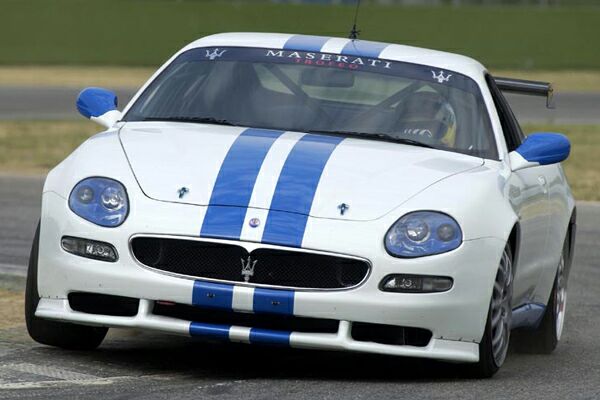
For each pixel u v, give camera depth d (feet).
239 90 72.84
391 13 585.63
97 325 60.95
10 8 542.16
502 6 615.98
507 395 58.65
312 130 69.46
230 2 577.02
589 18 597.93
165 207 59.88
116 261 59.62
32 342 68.44
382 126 69.97
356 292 58.13
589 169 199.72
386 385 59.41
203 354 68.13
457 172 64.80
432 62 75.77
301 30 556.51
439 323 59.41
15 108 303.68
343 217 59.26
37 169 186.39
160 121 71.51
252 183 60.90
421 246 58.95
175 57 77.66
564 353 79.20
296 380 59.72
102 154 64.64
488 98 74.08
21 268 101.19
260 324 59.26
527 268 72.13
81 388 55.57
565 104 359.46
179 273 58.95
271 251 58.13
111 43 513.86
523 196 69.62
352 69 74.18
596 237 130.62
